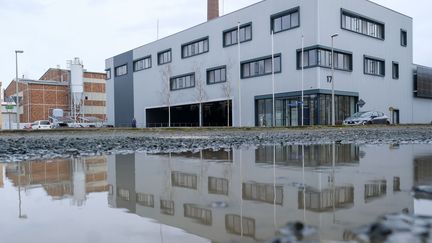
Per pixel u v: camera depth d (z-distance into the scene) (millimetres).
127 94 57500
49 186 3385
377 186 2982
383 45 39656
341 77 34406
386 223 1626
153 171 4379
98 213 2246
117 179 3779
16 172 4504
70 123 55469
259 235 1652
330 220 1864
